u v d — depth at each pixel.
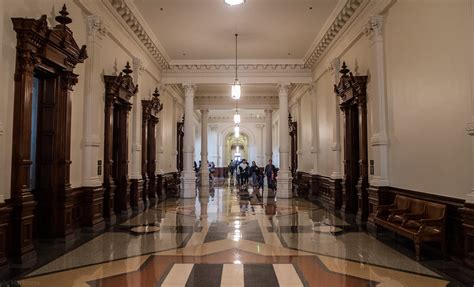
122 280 4.03
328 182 11.36
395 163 6.65
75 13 6.53
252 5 8.48
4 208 4.27
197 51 12.21
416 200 5.68
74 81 6.18
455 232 4.83
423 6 5.59
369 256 5.06
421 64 5.67
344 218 8.44
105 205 7.80
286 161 13.41
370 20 7.25
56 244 5.73
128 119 9.27
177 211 9.61
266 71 13.61
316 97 13.25
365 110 8.05
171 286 3.84
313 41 11.09
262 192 15.38
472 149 4.45
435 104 5.30
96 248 5.51
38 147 5.84
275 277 4.14
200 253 5.24
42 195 5.82
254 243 5.88
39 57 5.14
